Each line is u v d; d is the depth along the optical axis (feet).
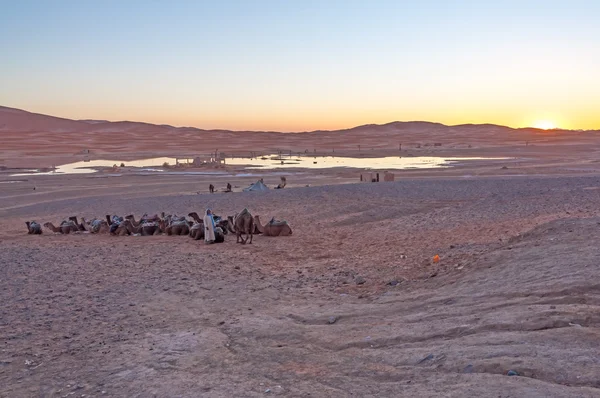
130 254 67.00
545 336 24.30
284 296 44.01
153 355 29.19
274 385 23.93
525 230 63.57
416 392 21.16
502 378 20.81
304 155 623.77
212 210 122.62
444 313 31.68
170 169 342.23
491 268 41.68
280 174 293.84
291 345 29.94
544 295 31.63
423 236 71.87
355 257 61.57
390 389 21.99
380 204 118.42
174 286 47.80
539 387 19.61
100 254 67.10
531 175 241.55
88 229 103.55
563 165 329.93
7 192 207.41
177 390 24.00
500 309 30.32
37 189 217.77
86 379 26.50
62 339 33.42
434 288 40.63
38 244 80.94
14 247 76.13
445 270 46.44
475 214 87.61
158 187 219.61
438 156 560.20
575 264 36.55
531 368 21.31
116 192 200.75
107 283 49.29
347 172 299.58
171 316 38.11
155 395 23.70
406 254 59.00
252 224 76.18
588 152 568.82
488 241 59.72
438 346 25.82
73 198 179.93
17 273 54.65
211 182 242.37
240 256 65.31
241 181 247.09
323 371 25.12
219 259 62.95
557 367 21.01
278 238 81.51
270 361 27.32
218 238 78.07
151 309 40.04
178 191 202.18
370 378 23.71
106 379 26.25
